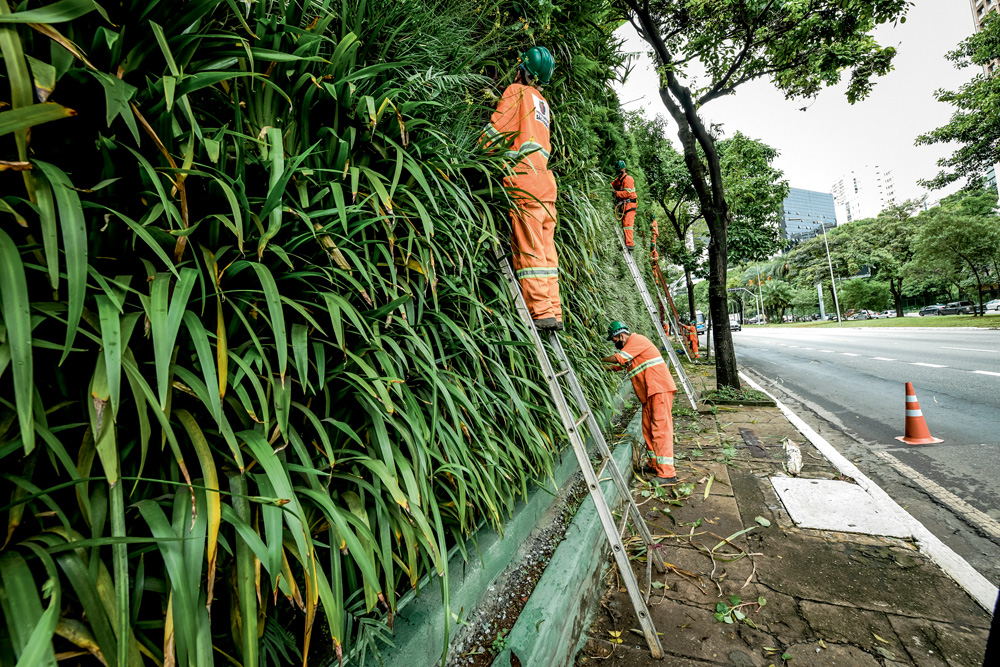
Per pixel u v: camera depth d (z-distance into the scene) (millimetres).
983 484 3354
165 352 642
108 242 776
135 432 756
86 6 632
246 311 941
